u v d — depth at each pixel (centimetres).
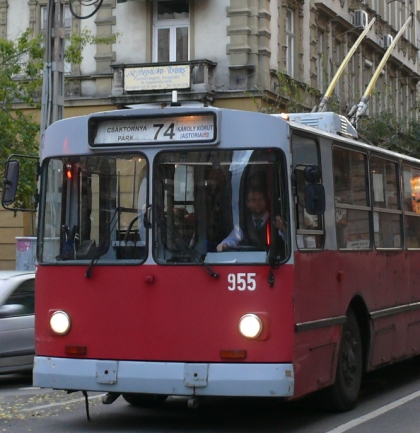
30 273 1416
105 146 946
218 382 880
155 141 928
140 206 928
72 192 960
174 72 2955
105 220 941
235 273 891
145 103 2995
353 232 1086
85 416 1058
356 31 3847
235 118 914
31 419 1041
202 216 909
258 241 895
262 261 888
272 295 884
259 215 898
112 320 922
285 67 3144
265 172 904
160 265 910
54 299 948
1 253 3186
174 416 1050
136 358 912
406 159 1316
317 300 955
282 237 896
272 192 902
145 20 3033
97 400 1185
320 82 3484
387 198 1223
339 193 1048
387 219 1215
